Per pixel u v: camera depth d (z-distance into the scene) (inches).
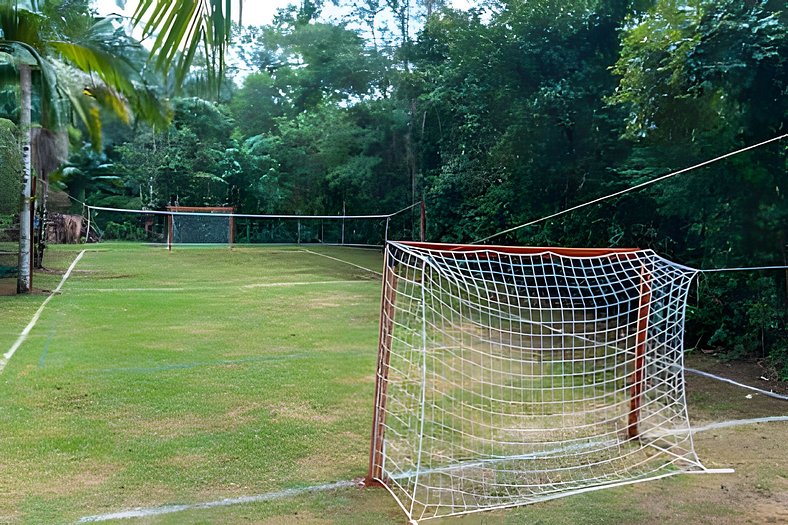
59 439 152.2
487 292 209.6
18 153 418.0
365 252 706.2
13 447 146.5
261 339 268.4
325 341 267.1
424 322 130.2
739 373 240.7
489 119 514.9
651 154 337.4
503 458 146.5
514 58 456.8
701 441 162.9
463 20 585.0
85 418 167.0
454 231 557.3
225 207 829.2
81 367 214.7
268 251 695.1
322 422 169.2
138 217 906.7
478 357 228.2
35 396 182.9
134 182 925.2
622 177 377.1
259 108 991.6
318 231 856.3
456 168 566.6
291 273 516.4
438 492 128.4
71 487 127.3
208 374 211.3
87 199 916.6
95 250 669.9
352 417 173.5
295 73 928.3
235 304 358.3
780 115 251.4
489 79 499.2
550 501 125.5
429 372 180.7
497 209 483.5
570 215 411.2
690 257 319.6
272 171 900.0
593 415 181.3
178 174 887.1
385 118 782.5
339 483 132.5
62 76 415.5
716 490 131.3
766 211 260.8
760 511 121.3
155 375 207.8
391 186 796.0
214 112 924.6
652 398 173.8
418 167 712.4
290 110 956.6
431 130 682.2
